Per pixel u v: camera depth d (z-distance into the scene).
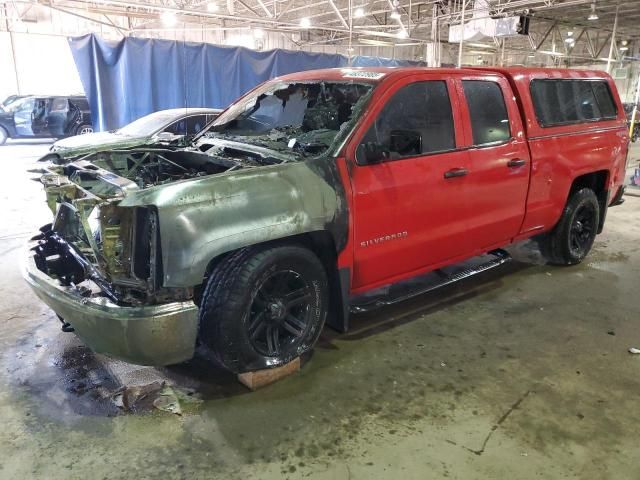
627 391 3.22
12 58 19.33
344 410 2.98
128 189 2.70
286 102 4.16
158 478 2.44
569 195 5.16
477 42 16.05
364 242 3.36
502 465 2.56
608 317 4.28
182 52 11.09
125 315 2.62
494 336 3.92
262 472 2.49
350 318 4.20
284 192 2.95
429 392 3.18
